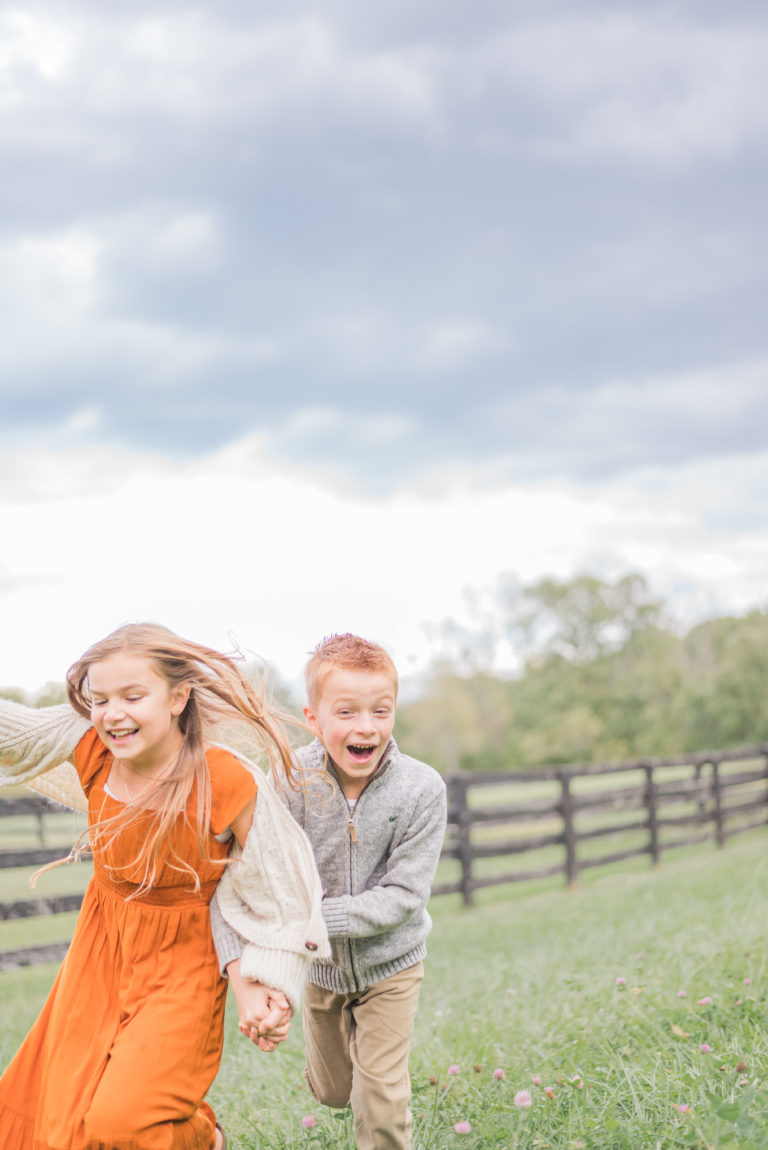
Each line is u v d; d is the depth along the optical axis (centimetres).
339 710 268
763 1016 365
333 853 281
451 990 564
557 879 1313
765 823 1670
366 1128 272
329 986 280
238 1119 339
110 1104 214
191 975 236
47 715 254
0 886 1379
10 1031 566
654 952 558
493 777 1138
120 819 238
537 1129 288
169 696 237
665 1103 289
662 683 5794
